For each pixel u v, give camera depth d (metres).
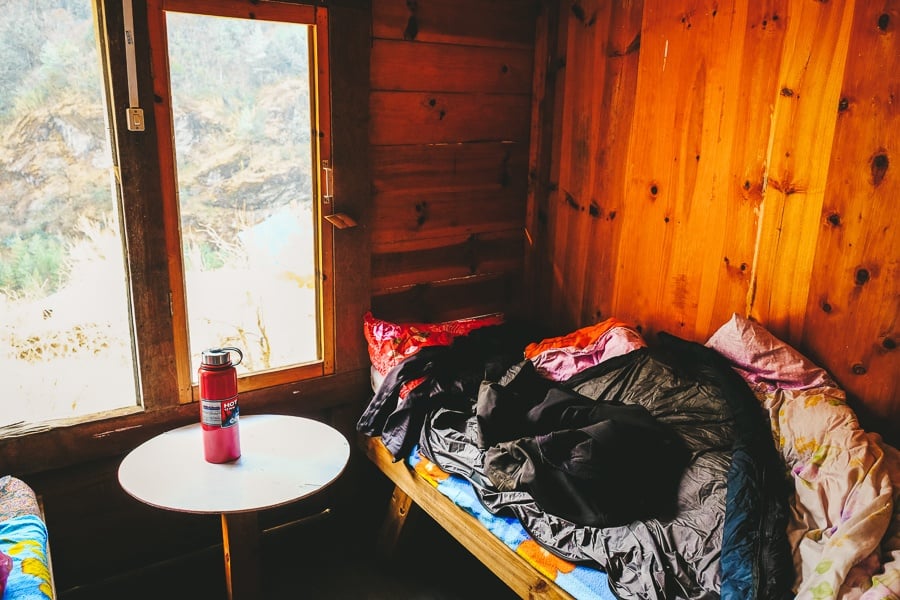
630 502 1.82
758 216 2.35
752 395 2.15
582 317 3.07
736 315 2.32
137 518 2.38
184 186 2.28
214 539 2.56
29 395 2.15
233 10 2.21
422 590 2.42
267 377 2.55
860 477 1.70
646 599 1.55
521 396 2.31
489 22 2.83
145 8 2.05
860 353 2.15
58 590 2.28
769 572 1.53
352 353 2.75
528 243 3.21
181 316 2.31
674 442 2.02
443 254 2.95
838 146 2.12
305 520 2.77
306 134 2.49
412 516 2.44
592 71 2.83
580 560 1.71
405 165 2.74
